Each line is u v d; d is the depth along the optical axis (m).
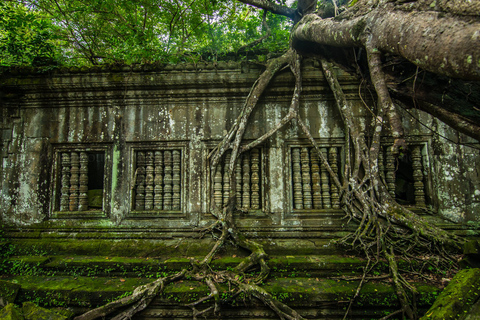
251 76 4.94
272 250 4.58
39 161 5.12
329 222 4.75
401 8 1.76
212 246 4.59
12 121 5.23
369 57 1.99
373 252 4.10
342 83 4.97
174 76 4.97
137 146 5.11
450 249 4.02
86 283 3.89
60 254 4.65
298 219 4.80
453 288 3.10
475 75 1.28
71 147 5.16
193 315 3.52
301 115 5.08
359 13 2.22
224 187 4.94
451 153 4.82
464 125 2.21
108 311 3.46
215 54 5.57
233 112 5.11
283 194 4.88
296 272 4.09
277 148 5.00
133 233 4.81
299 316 3.42
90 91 5.14
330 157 5.04
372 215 4.36
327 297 3.55
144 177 5.13
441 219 4.64
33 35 5.46
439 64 1.45
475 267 3.53
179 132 5.09
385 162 4.95
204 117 5.12
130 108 5.19
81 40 6.13
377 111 4.91
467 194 4.71
